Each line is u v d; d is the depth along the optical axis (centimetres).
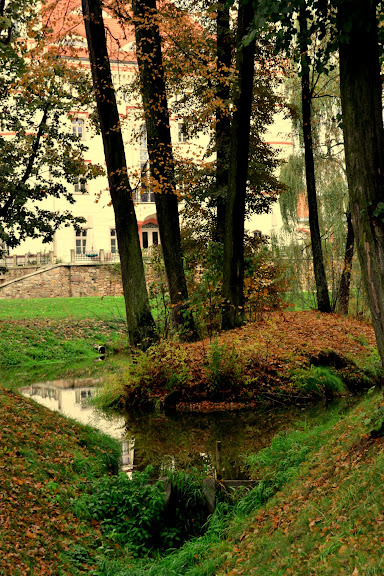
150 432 1270
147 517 785
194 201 2341
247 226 5422
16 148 2416
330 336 1914
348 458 665
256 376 1555
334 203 2727
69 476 880
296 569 493
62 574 610
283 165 2894
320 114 2680
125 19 1747
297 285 2727
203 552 684
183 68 1773
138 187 1655
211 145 2486
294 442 965
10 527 654
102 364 2356
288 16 630
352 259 2572
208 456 1076
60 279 4278
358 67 610
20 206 2384
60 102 2311
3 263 4438
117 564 673
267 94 2355
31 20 1853
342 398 1512
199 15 2091
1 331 2677
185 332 1822
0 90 2217
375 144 615
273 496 771
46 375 2117
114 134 1620
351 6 589
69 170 2416
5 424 965
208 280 1947
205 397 1517
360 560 439
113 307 3441
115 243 5225
